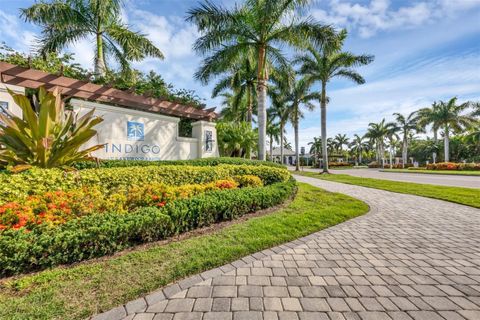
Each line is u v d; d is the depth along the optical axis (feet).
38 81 18.11
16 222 8.82
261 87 33.47
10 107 16.70
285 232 12.43
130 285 7.29
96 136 20.17
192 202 12.42
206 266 8.68
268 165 29.27
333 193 26.17
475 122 86.28
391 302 6.84
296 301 6.85
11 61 21.62
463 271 8.77
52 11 27.48
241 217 14.99
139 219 9.96
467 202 21.59
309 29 30.81
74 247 8.38
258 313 6.29
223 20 30.50
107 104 22.70
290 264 9.23
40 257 7.86
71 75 24.84
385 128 122.62
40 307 6.19
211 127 29.94
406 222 15.33
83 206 10.70
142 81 31.99
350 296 7.13
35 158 14.56
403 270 8.82
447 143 92.89
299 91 69.82
